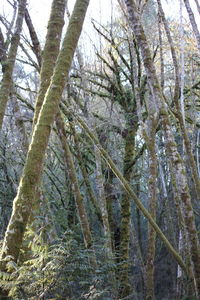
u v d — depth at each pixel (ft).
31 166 11.30
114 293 17.19
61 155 40.06
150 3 38.34
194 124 38.73
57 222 37.27
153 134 27.40
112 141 40.47
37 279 12.23
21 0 20.52
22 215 10.94
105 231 27.71
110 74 43.24
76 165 41.24
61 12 15.14
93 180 47.19
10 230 10.86
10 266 10.50
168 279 46.91
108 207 37.83
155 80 18.04
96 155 30.35
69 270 12.93
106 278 16.49
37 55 24.89
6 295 11.06
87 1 13.67
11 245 10.76
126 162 37.81
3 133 43.01
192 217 17.85
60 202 44.37
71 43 12.96
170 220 42.65
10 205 41.70
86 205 44.50
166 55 42.60
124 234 35.53
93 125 32.50
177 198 28.35
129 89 39.70
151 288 27.78
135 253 39.37
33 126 14.85
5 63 18.48
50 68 14.99
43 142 11.60
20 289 11.75
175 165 18.01
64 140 24.03
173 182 28.50
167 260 48.65
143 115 37.65
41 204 19.97
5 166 41.22
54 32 15.02
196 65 42.73
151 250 28.02
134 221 55.47
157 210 53.11
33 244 12.82
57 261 12.65
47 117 11.89
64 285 12.97
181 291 30.27
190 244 17.79
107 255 18.92
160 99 18.02
